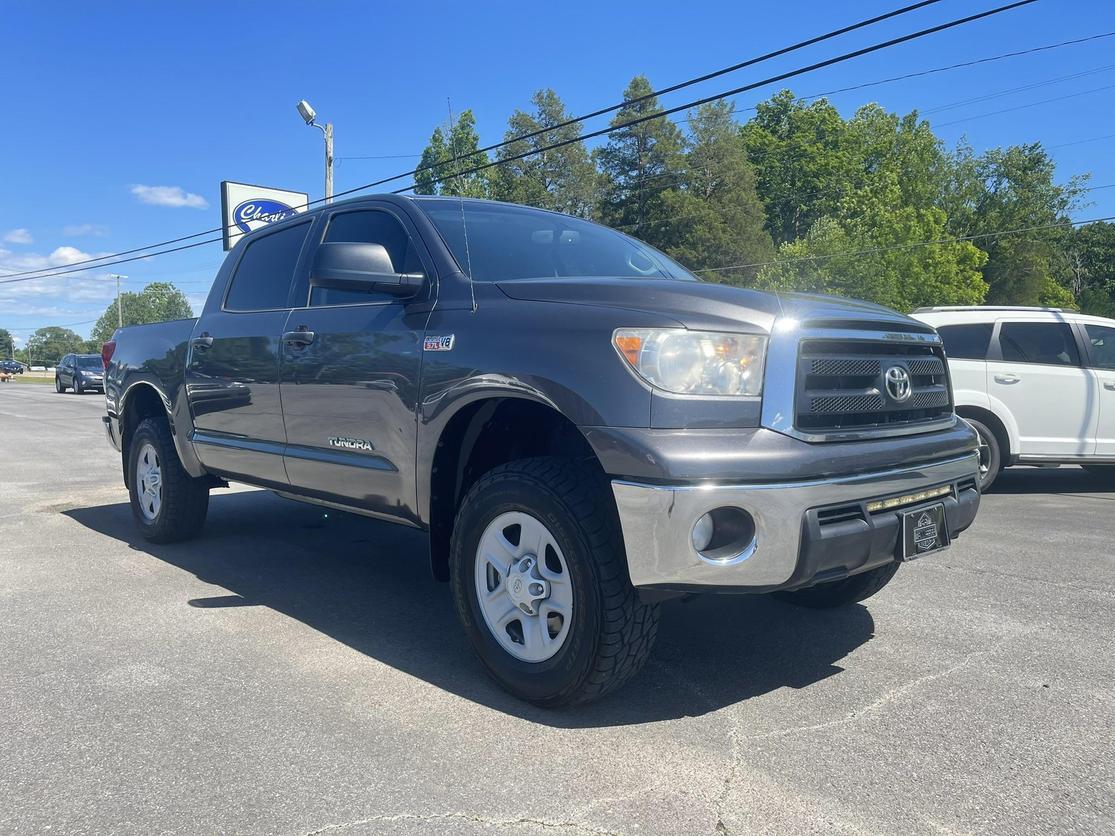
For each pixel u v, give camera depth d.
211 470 5.11
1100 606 4.39
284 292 4.55
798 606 4.35
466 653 3.70
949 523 3.28
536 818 2.36
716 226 53.66
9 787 2.54
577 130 60.81
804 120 69.62
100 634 3.93
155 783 2.56
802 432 2.80
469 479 3.55
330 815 2.38
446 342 3.36
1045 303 60.50
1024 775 2.60
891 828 2.30
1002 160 60.00
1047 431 8.13
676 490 2.62
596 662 2.85
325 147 24.33
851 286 39.88
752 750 2.76
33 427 16.28
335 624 4.09
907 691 3.26
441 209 4.00
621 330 2.83
